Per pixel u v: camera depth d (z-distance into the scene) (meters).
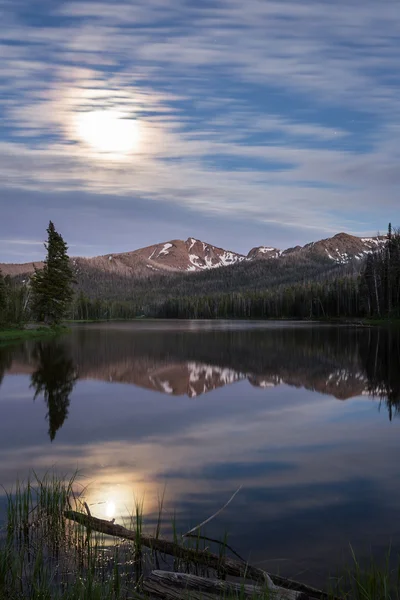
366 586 6.18
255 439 14.44
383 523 8.45
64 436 14.77
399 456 12.62
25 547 7.61
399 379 26.42
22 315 70.38
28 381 26.23
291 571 6.89
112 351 43.72
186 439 14.44
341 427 15.95
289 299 184.88
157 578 6.48
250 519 8.62
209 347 48.12
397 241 108.69
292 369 30.94
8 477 10.95
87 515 8.41
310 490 10.09
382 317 99.00
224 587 6.20
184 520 8.60
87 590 6.06
